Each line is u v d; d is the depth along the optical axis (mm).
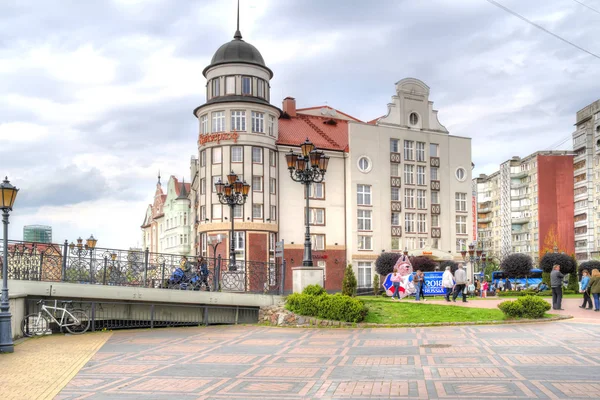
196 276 24359
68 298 21375
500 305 19984
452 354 12867
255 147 49969
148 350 15609
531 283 44844
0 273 20141
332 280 53156
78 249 21953
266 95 52000
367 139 55875
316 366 11992
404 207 57281
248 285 25312
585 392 8758
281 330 19984
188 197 80500
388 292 31094
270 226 49750
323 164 23688
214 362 13031
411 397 8867
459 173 61062
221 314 24297
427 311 21125
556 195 89812
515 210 99875
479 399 8570
